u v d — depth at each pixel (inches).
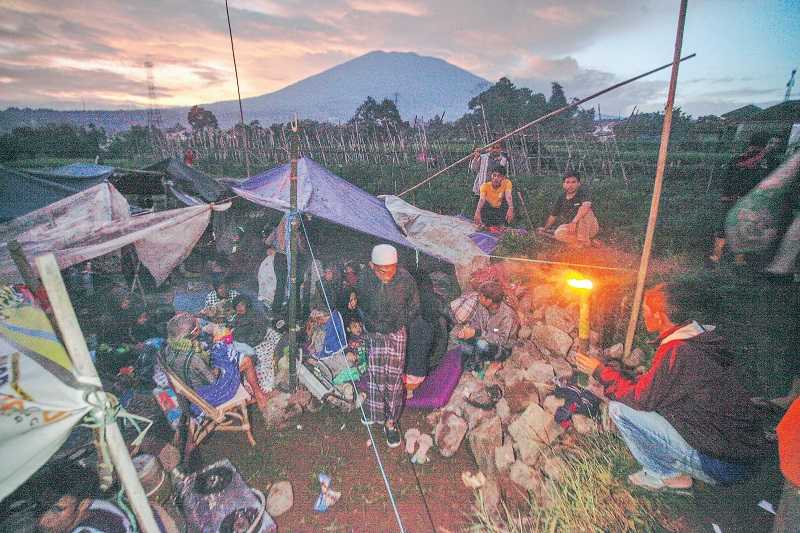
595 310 200.4
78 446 131.6
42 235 218.1
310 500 136.9
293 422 171.5
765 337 172.1
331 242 390.0
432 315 194.9
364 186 671.8
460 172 724.7
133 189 392.5
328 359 189.9
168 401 158.4
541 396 161.3
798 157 195.2
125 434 151.2
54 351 79.7
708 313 181.5
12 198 311.9
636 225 336.2
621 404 124.7
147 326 211.2
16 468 66.0
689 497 125.6
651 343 166.2
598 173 677.9
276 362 199.2
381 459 153.3
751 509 122.7
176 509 128.0
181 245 244.8
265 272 253.4
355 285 223.9
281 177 317.1
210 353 159.8
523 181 594.2
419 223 318.7
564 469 133.7
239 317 220.7
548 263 252.8
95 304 228.5
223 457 154.0
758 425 111.7
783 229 197.2
